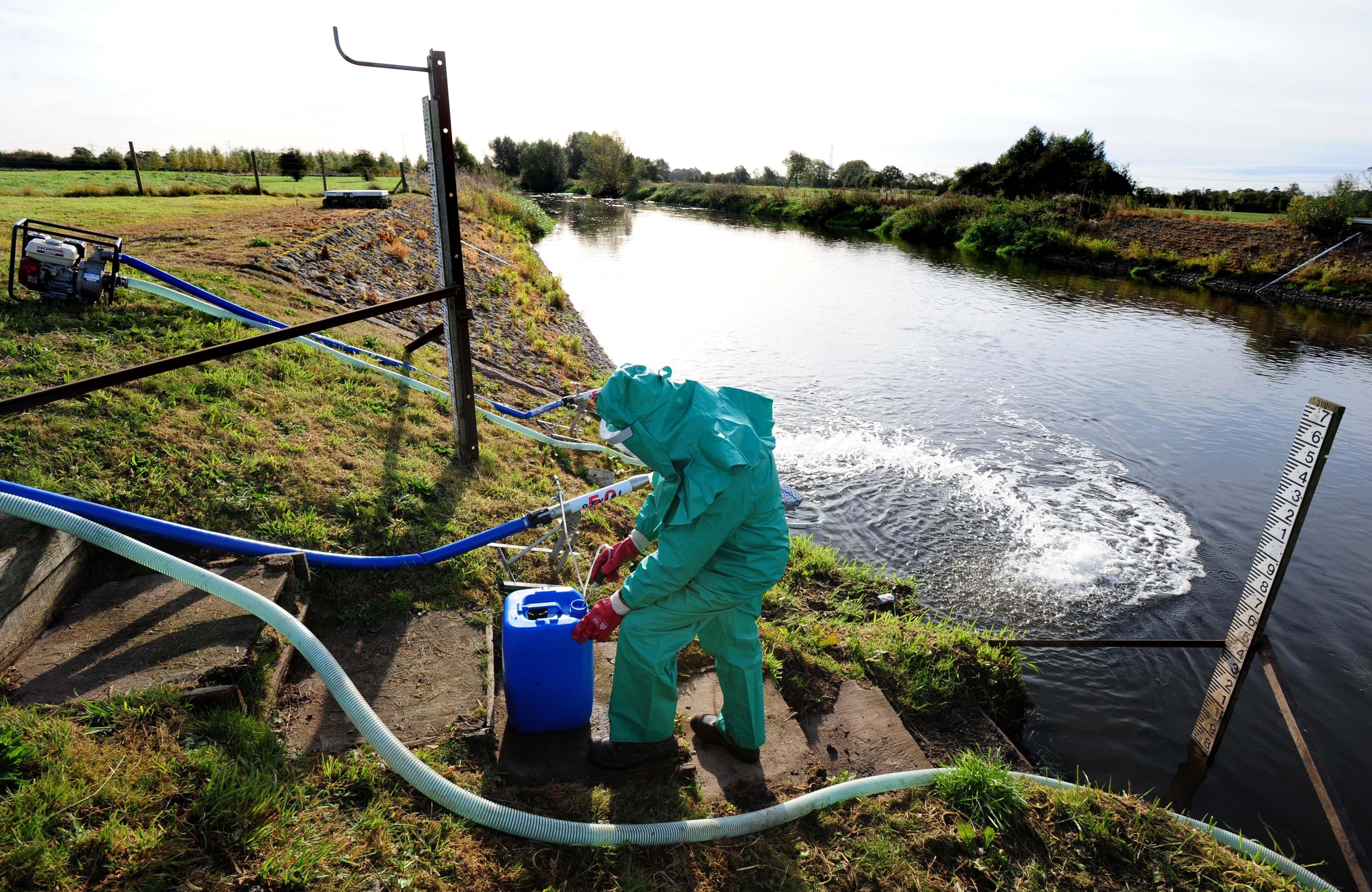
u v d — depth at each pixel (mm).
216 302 6703
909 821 3373
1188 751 5305
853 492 9336
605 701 3906
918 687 4891
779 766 3703
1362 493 9969
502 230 27016
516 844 2879
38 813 2336
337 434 5586
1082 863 3273
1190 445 11438
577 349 13406
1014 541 8273
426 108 4941
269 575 3711
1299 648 6617
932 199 49625
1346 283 24859
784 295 23062
